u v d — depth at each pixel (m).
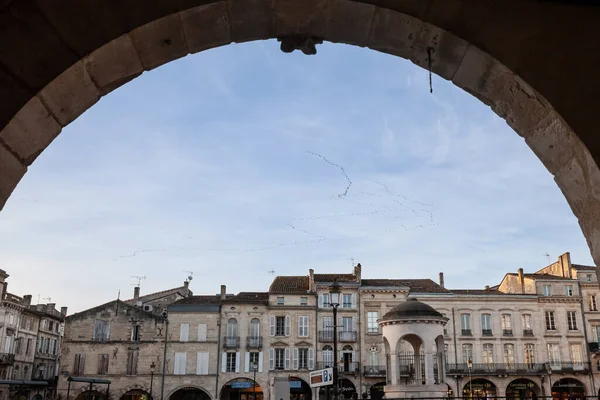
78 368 53.88
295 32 4.84
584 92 4.39
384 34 4.77
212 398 52.59
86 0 4.28
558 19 4.50
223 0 4.36
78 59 4.21
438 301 55.22
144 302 61.44
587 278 57.75
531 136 4.88
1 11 4.16
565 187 4.84
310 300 54.62
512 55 4.46
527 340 54.88
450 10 4.50
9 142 4.28
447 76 5.00
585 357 54.94
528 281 57.84
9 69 4.12
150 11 4.32
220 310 54.66
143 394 54.62
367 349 53.34
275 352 53.59
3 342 57.56
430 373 24.09
